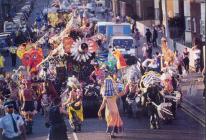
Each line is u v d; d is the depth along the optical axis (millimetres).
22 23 75438
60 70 35156
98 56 43094
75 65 35438
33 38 59125
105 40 49031
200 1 42125
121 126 26250
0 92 29750
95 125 28641
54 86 32531
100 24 55281
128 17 77062
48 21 68812
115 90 26328
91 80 33125
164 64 35812
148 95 27469
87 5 97062
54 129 22969
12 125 19828
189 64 43000
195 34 44094
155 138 25516
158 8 66688
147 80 28422
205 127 26656
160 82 28719
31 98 27438
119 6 84000
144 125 28156
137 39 59188
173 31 53281
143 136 26031
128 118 29891
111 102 26281
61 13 71188
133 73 30422
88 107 30266
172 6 56531
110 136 26141
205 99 29062
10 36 59125
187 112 30609
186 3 49656
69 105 27281
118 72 37438
